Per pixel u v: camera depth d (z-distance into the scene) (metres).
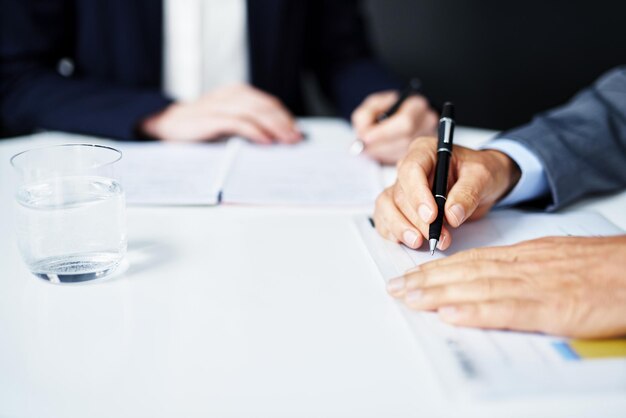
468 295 0.40
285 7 1.22
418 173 0.53
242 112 0.89
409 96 0.93
